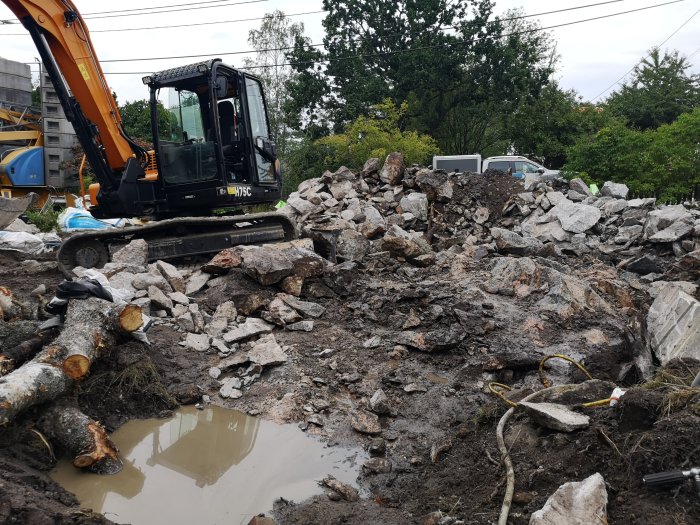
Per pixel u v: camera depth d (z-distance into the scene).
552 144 29.69
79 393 4.93
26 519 3.30
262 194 9.81
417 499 4.18
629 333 6.17
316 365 5.97
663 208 10.70
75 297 5.37
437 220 11.80
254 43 31.38
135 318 5.44
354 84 28.45
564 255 10.27
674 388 3.90
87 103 9.06
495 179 12.51
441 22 29.27
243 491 4.26
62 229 12.49
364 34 29.72
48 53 8.70
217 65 8.79
